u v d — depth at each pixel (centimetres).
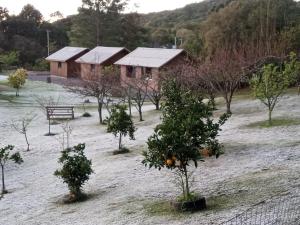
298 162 1392
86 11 7550
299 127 1903
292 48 3369
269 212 987
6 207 1404
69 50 5922
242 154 1577
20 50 7894
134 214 1154
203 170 1448
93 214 1211
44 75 6047
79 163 1373
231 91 2416
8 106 3525
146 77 3303
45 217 1254
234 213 1026
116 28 7644
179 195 1241
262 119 2156
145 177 1500
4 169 1908
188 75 2592
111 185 1473
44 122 2908
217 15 4056
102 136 2338
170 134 1062
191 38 4853
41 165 1917
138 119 2681
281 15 3972
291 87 2952
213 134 1102
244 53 3167
